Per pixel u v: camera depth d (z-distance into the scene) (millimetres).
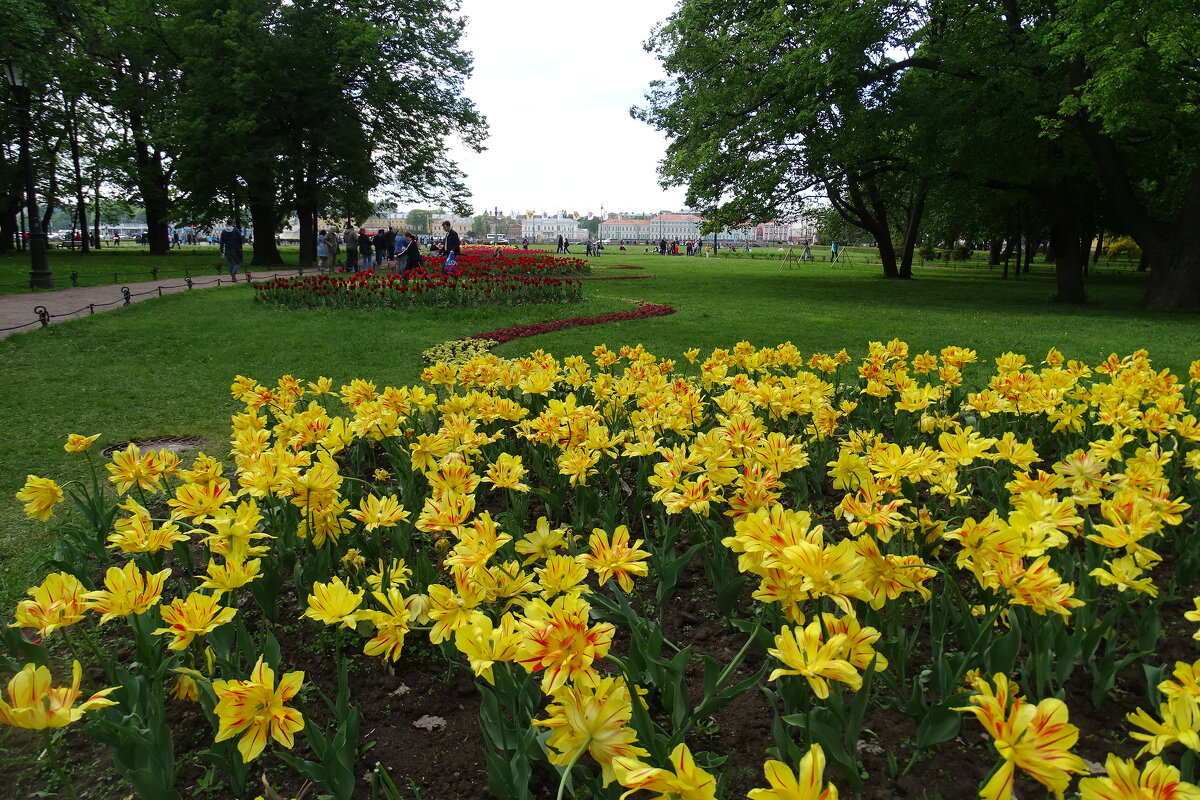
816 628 1772
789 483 4266
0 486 5246
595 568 2396
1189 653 2900
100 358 10406
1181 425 4012
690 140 24078
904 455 2961
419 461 3764
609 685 1718
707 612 3301
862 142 20094
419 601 2332
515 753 2207
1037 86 17703
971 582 3336
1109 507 2662
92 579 3664
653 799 2043
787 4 20234
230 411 7551
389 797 1974
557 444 4078
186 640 2170
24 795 2385
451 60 35719
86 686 2863
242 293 19297
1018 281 33000
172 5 33312
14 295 18250
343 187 34094
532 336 12719
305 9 31859
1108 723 2518
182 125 30984
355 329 13305
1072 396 4863
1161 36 13125
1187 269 18172
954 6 18953
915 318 15727
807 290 23797
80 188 42688
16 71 18516
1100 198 20594
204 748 2539
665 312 16281
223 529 2771
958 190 23656
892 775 2268
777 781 1375
